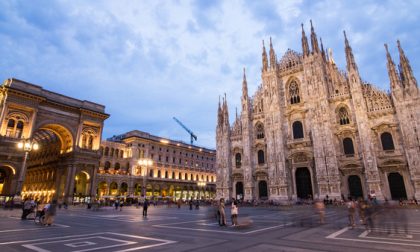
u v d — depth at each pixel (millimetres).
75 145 65938
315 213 32406
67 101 67250
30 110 58906
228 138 65750
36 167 80500
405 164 42031
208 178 114625
